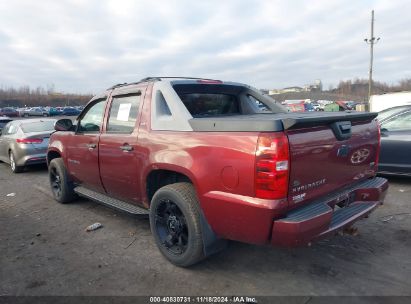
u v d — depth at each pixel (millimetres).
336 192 3254
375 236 4070
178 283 3205
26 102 107938
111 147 4215
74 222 4973
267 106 4832
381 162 6457
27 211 5625
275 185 2584
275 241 2721
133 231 4531
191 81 4145
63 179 5648
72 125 5254
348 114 3291
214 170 2941
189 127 3285
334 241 3959
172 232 3543
